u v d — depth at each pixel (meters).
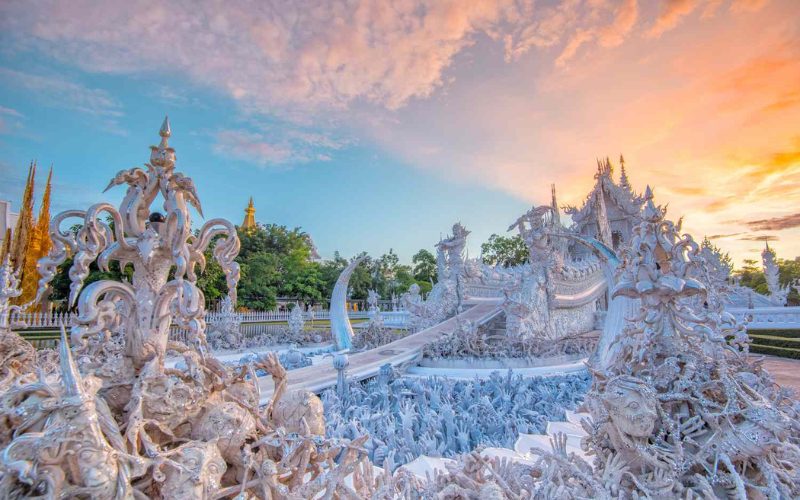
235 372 5.06
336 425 9.36
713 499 4.67
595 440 5.62
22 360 8.40
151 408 4.01
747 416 4.95
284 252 68.62
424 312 24.38
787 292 38.03
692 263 6.12
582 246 37.72
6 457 2.90
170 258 4.70
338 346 23.28
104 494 3.15
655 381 5.72
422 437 8.76
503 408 11.02
